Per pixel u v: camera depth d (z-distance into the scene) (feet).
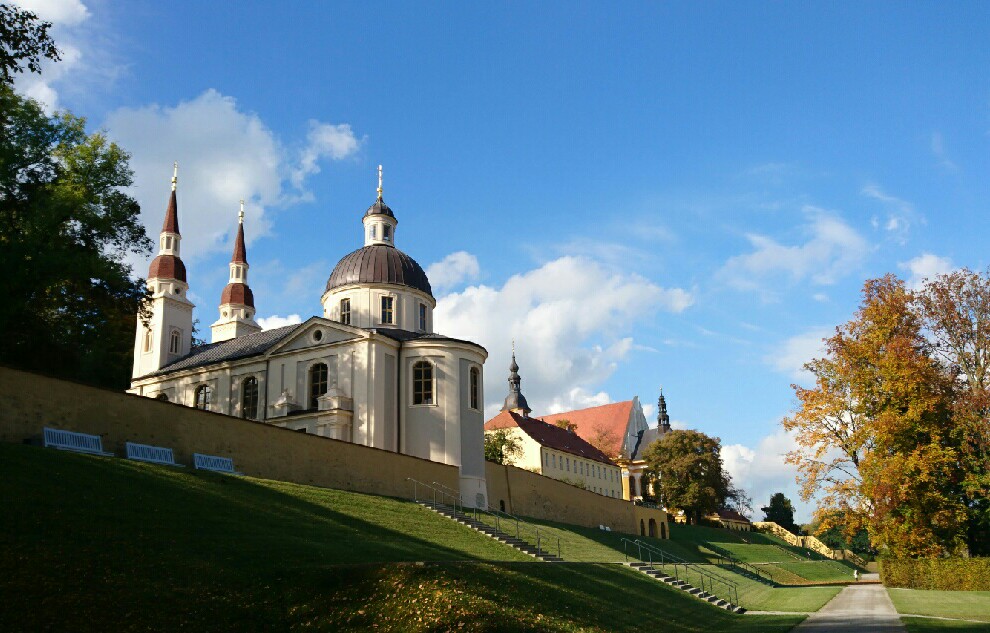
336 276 184.75
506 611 68.08
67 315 131.44
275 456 116.06
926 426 159.94
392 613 63.41
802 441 168.96
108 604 56.13
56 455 79.77
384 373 161.07
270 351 173.58
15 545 59.11
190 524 75.20
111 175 129.08
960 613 112.27
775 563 263.08
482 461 164.45
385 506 119.44
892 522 163.73
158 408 100.99
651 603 103.40
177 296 219.82
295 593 65.36
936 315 168.25
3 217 110.01
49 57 77.36
